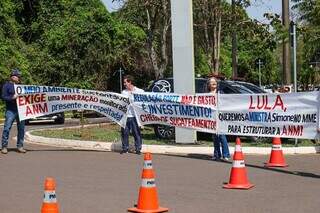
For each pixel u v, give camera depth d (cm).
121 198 901
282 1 2125
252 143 1590
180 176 1105
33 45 4612
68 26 3997
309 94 1166
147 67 4478
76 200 888
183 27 1581
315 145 1516
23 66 4044
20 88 1433
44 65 3869
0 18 4303
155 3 2978
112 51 4084
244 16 3041
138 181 1053
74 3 4797
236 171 985
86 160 1332
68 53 3812
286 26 2116
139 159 1350
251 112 1262
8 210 822
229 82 1758
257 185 1009
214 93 1341
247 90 1695
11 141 1833
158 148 1502
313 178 1079
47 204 613
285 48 2108
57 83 3831
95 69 3794
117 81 4388
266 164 1237
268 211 804
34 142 1786
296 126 1191
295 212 797
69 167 1223
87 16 4069
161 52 3144
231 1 3028
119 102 1466
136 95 1453
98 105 1491
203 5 3019
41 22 4784
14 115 1436
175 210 813
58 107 1493
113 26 4175
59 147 1620
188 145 1535
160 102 1421
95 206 845
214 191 955
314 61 3466
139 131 1457
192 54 1580
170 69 3338
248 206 838
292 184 1017
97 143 1580
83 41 3844
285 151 1445
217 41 3092
